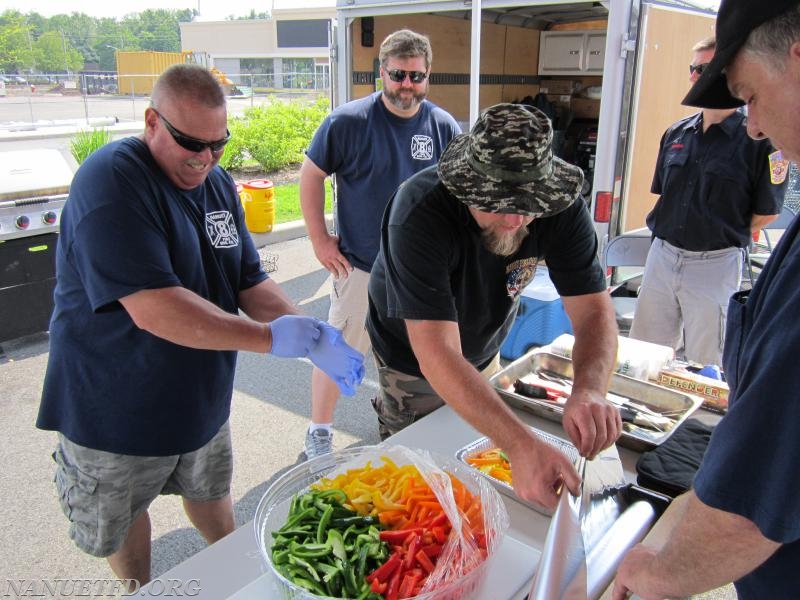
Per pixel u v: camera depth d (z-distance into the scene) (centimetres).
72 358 159
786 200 412
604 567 108
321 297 528
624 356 194
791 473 74
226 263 178
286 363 407
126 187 145
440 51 552
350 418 342
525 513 135
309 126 1204
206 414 174
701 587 87
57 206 417
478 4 382
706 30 416
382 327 204
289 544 109
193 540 246
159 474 175
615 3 333
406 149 293
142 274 143
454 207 150
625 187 373
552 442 153
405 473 125
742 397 78
